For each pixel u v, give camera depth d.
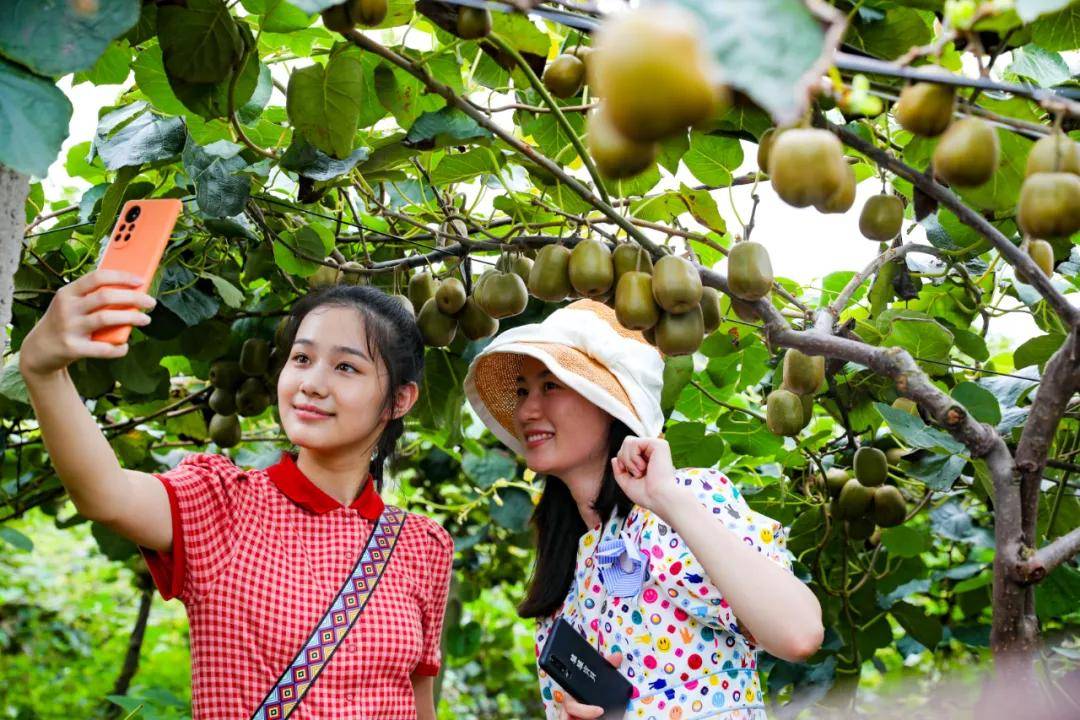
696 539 1.63
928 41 1.48
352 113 1.75
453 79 1.88
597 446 1.96
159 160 1.92
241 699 1.63
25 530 7.78
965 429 1.43
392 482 2.10
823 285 2.77
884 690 3.12
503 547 4.55
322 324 1.80
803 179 1.09
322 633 1.67
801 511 2.87
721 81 0.74
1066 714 1.40
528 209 2.24
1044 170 1.07
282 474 1.78
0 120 1.10
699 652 1.76
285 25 1.67
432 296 2.19
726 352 2.52
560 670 1.71
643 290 1.64
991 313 2.48
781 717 2.79
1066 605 2.51
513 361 2.14
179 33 1.53
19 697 5.62
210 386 2.82
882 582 2.89
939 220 2.11
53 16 1.11
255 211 2.11
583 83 1.71
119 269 1.34
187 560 1.62
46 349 1.32
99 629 6.64
